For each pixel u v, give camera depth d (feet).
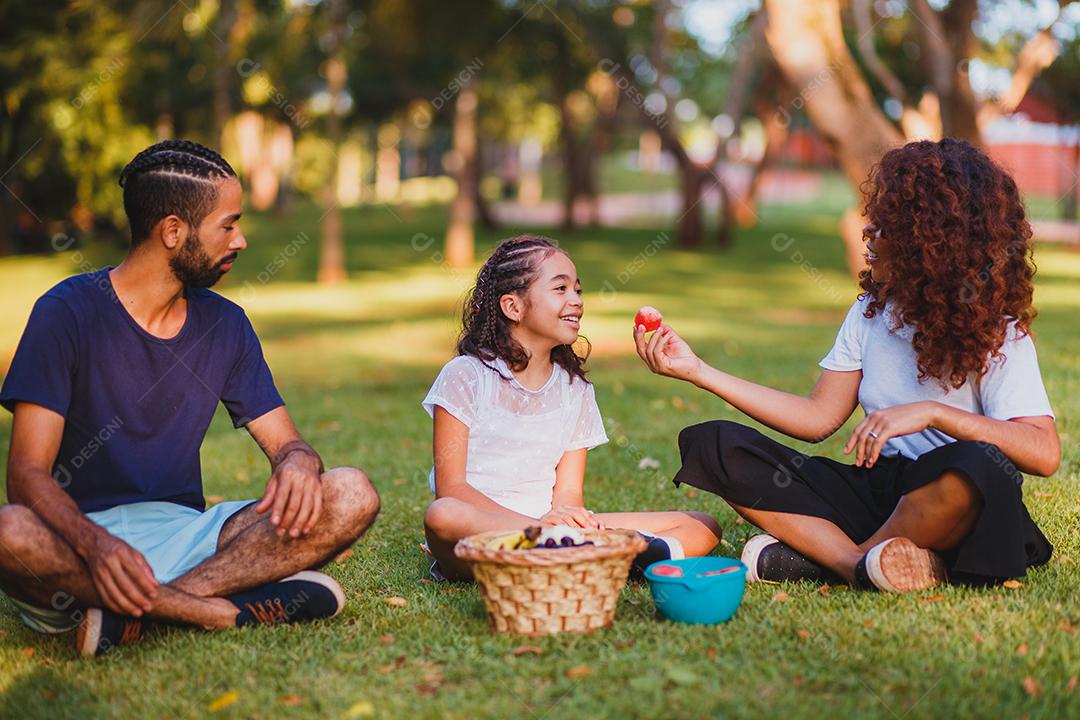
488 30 59.88
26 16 43.52
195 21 50.57
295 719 7.40
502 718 7.25
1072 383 19.93
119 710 7.63
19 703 7.89
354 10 59.21
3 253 61.52
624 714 7.24
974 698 7.29
